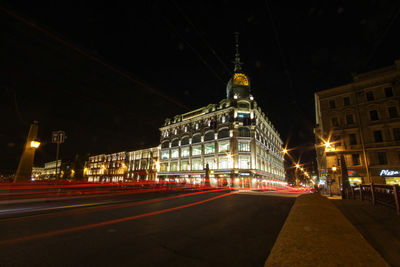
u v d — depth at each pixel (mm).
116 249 4379
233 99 46219
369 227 4699
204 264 3586
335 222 2867
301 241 2039
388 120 28328
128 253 4145
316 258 1569
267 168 52625
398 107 28062
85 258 3881
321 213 3521
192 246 4574
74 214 8711
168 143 57281
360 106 30594
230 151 43250
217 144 45594
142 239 5105
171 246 4578
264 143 51812
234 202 13578
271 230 5973
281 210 9914
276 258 1671
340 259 1528
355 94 31172
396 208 6492
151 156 63375
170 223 6977
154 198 16312
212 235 5469
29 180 18766
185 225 6676
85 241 4922
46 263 3643
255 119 46562
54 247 4492
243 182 41031
